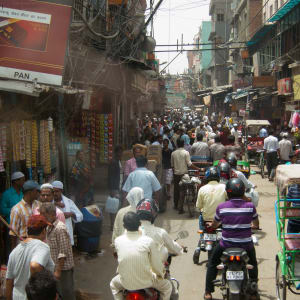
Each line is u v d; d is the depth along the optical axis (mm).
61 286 4824
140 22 15172
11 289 4086
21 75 6504
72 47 10414
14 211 5332
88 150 11570
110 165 9375
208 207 6246
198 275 6684
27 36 6605
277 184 5117
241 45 43375
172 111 84312
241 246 5160
